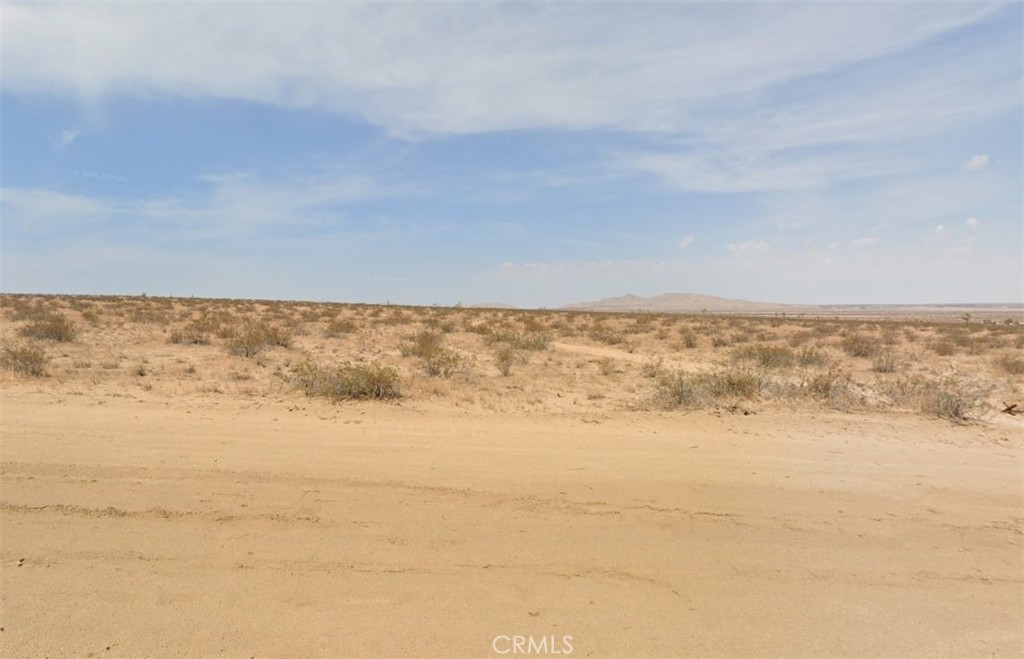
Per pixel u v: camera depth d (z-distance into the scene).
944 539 5.76
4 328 25.52
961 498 6.72
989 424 10.17
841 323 51.38
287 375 14.27
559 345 28.03
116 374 14.20
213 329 26.94
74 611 4.38
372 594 4.66
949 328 44.56
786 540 5.67
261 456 7.50
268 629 4.22
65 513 5.88
